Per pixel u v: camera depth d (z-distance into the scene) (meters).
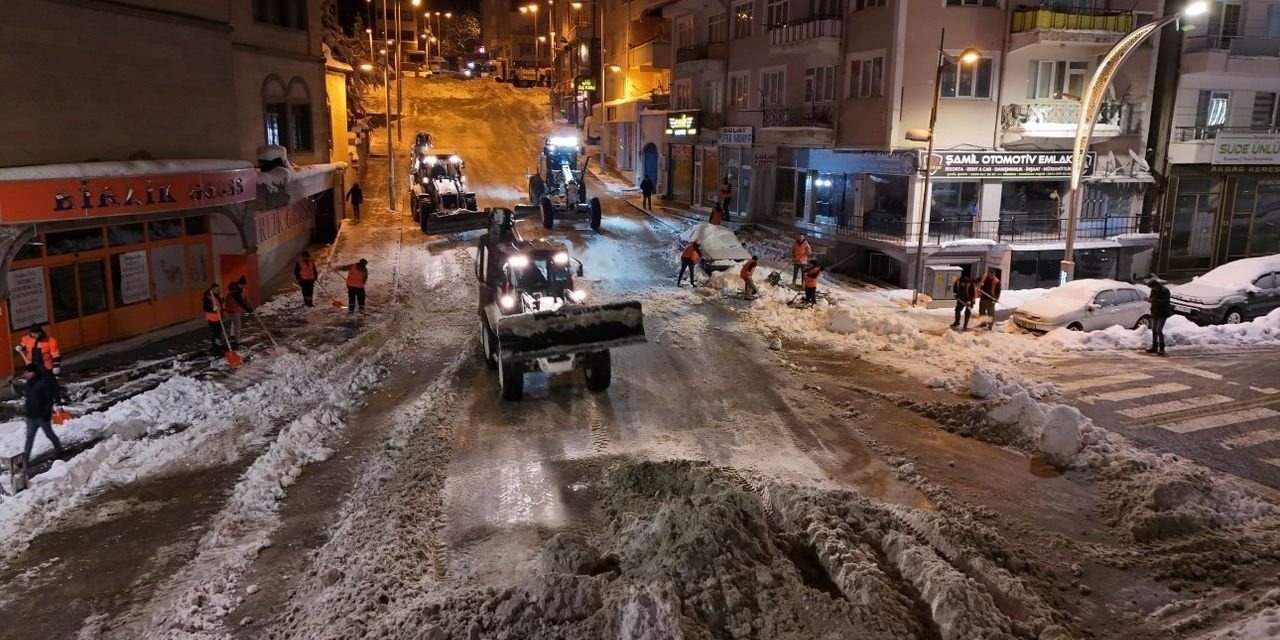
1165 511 10.16
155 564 9.35
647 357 17.53
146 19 17.98
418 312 21.41
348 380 15.84
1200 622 7.94
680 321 20.72
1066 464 11.97
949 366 17.33
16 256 15.63
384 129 54.19
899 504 10.40
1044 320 20.05
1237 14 28.31
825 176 30.59
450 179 33.81
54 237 16.58
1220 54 27.30
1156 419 14.05
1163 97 28.44
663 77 47.88
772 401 14.83
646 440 12.81
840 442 12.88
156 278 19.25
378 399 15.00
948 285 24.47
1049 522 10.22
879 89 26.16
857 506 9.25
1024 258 27.45
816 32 27.86
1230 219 30.22
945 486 11.23
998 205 26.84
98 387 15.27
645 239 31.48
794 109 31.02
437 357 17.58
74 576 9.09
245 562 9.24
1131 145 28.05
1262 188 30.42
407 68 77.12
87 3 16.42
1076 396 15.33
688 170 40.94
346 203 35.88
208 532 10.06
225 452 12.56
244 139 24.83
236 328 18.05
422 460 11.92
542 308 15.10
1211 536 9.64
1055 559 9.27
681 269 25.06
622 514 9.88
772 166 33.34
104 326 17.89
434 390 15.17
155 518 10.48
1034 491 11.15
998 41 25.94
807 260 24.08
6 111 14.88
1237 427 13.65
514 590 7.83
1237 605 8.19
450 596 7.89
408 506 10.39
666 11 40.75
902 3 24.89
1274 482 11.51
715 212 30.00
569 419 13.74
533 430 13.20
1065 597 8.48
